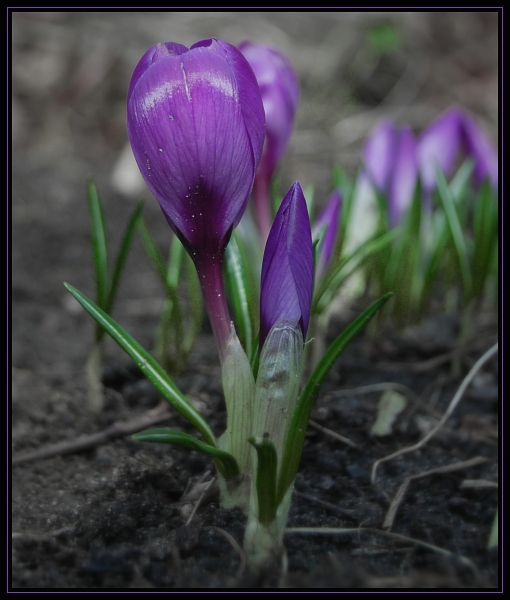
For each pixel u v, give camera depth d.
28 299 0.58
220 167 0.35
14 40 1.02
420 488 0.41
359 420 0.44
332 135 0.91
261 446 0.35
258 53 0.44
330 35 1.10
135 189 0.78
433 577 0.37
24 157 0.86
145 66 0.35
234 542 0.37
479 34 1.10
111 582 0.37
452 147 0.55
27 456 0.43
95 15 1.09
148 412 0.46
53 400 0.47
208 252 0.37
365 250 0.47
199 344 0.51
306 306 0.36
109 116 0.97
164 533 0.38
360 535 0.38
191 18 1.11
